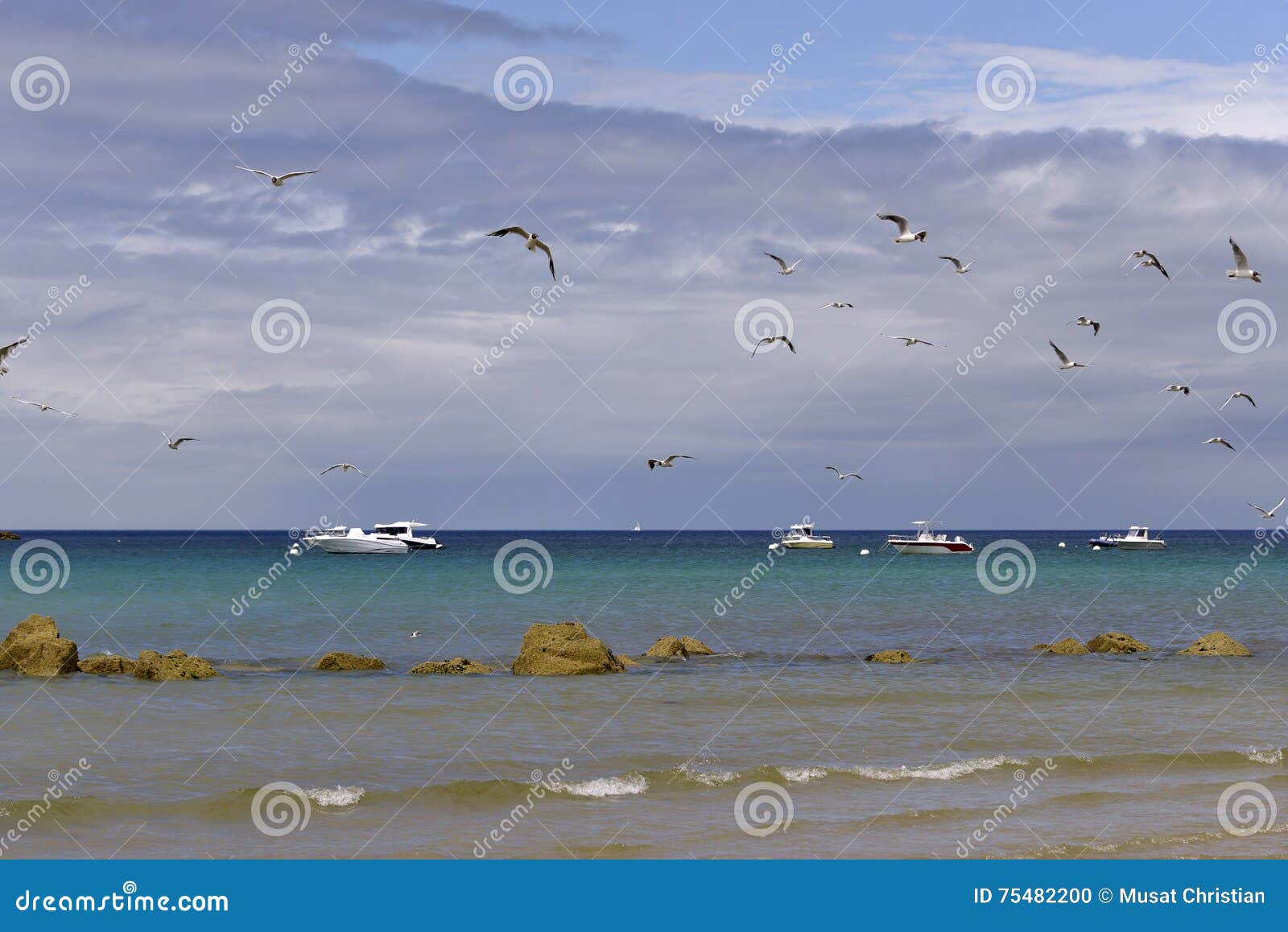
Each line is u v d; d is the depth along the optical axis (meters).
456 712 34.84
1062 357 41.03
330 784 26.34
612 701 37.09
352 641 55.91
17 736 30.78
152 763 28.05
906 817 24.67
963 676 43.47
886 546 195.12
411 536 185.50
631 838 23.08
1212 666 46.78
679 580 103.25
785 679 42.12
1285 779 28.02
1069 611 74.06
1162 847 23.11
